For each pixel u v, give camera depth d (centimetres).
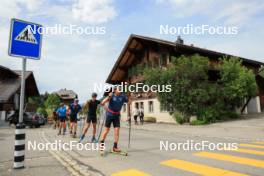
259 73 2817
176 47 2516
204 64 2236
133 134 1527
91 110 1073
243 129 1573
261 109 3319
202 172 546
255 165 604
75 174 545
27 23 607
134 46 3350
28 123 2609
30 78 3809
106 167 605
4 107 3200
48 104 6525
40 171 569
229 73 2323
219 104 2253
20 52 590
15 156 594
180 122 2288
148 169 581
